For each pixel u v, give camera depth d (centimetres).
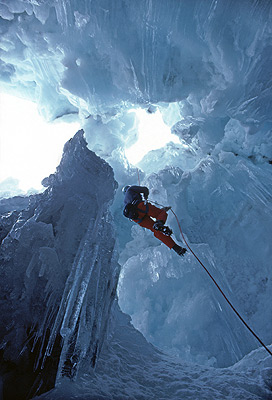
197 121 757
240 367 451
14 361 344
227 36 537
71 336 352
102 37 583
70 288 388
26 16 593
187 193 806
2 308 379
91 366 357
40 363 339
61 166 530
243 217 772
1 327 367
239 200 784
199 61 603
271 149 829
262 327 663
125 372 390
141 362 430
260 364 422
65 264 417
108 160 827
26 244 418
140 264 790
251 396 359
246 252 751
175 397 354
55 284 391
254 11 499
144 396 344
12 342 354
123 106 738
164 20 536
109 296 443
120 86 643
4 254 416
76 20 573
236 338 640
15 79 763
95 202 506
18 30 618
